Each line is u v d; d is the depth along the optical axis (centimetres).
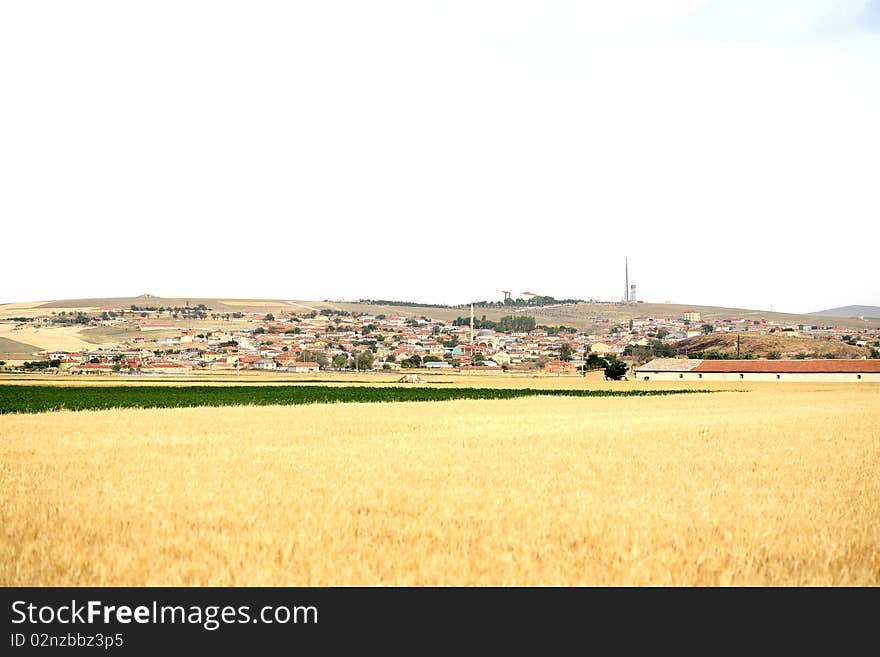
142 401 7288
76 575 1109
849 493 1853
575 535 1350
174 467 2344
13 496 1755
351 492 1831
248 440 3362
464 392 9519
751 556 1212
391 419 4853
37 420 4681
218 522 1455
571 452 2831
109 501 1673
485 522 1448
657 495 1798
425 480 2056
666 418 4984
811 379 14238
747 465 2425
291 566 1156
